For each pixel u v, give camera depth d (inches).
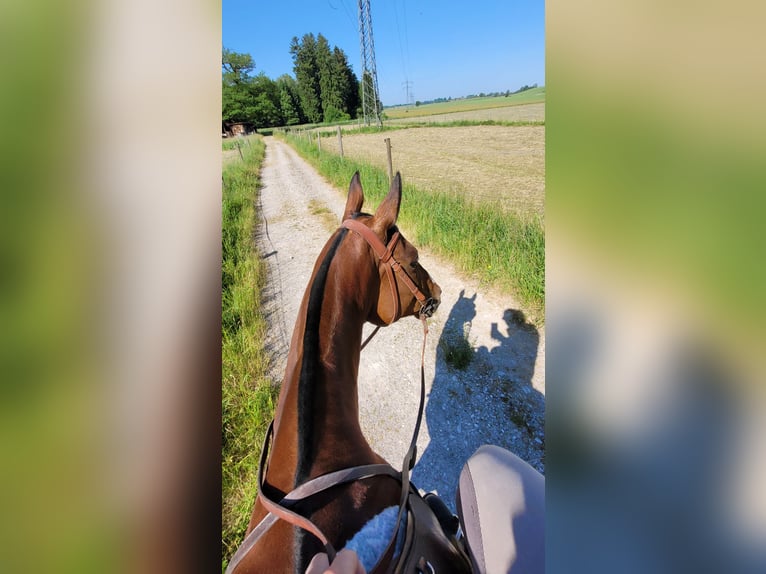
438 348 156.9
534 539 45.9
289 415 51.4
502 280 189.9
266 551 42.4
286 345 167.3
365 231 70.2
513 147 714.8
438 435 119.1
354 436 53.9
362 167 446.9
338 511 44.4
